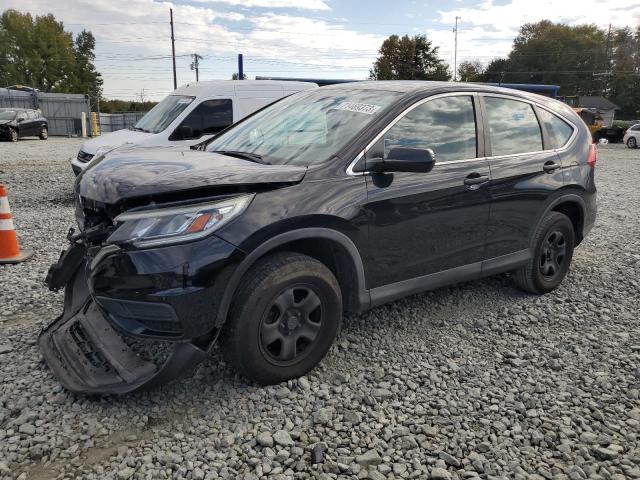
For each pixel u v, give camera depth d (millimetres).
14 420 2814
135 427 2822
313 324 3254
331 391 3211
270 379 3146
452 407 3092
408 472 2564
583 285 5176
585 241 6949
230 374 3316
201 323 2838
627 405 3166
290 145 3652
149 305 2783
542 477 2555
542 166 4488
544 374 3504
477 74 84125
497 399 3193
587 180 4914
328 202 3178
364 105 3775
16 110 25250
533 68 83562
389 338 3932
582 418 3010
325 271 3225
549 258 4789
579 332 4152
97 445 2680
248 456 2623
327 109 3922
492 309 4523
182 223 2789
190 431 2793
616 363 3670
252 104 9703
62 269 3627
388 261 3555
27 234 6688
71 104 34312
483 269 4191
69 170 13383
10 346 3607
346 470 2549
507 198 4203
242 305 2951
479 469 2592
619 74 78750
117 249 2814
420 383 3354
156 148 4051
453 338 3975
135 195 2795
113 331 3352
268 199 3006
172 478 2467
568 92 81875
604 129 36625
